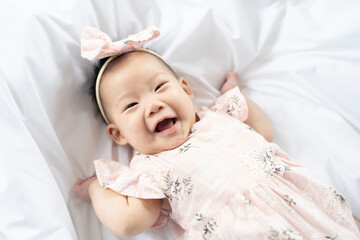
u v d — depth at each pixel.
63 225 0.85
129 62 0.96
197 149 0.92
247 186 0.83
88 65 1.03
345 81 1.05
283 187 0.85
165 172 0.89
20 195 0.83
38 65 0.91
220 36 1.15
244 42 1.15
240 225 0.79
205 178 0.86
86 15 1.00
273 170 0.87
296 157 1.12
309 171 1.00
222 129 0.96
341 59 1.06
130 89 0.94
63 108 0.98
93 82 1.05
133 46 0.96
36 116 0.91
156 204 0.91
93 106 1.07
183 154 0.92
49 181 0.88
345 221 0.85
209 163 0.88
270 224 0.76
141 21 1.10
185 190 0.86
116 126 1.01
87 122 1.04
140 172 0.92
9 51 0.89
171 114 0.94
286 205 0.81
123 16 1.07
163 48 1.13
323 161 1.08
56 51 0.94
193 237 0.85
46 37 0.92
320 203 0.86
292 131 1.14
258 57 1.22
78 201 1.00
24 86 0.89
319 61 1.09
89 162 1.03
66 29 0.96
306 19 1.11
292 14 1.14
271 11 1.15
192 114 1.00
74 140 1.01
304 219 0.80
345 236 0.81
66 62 0.97
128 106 0.94
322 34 1.08
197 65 1.17
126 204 0.88
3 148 0.84
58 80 0.95
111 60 0.98
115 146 1.10
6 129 0.85
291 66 1.15
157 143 0.95
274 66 1.19
